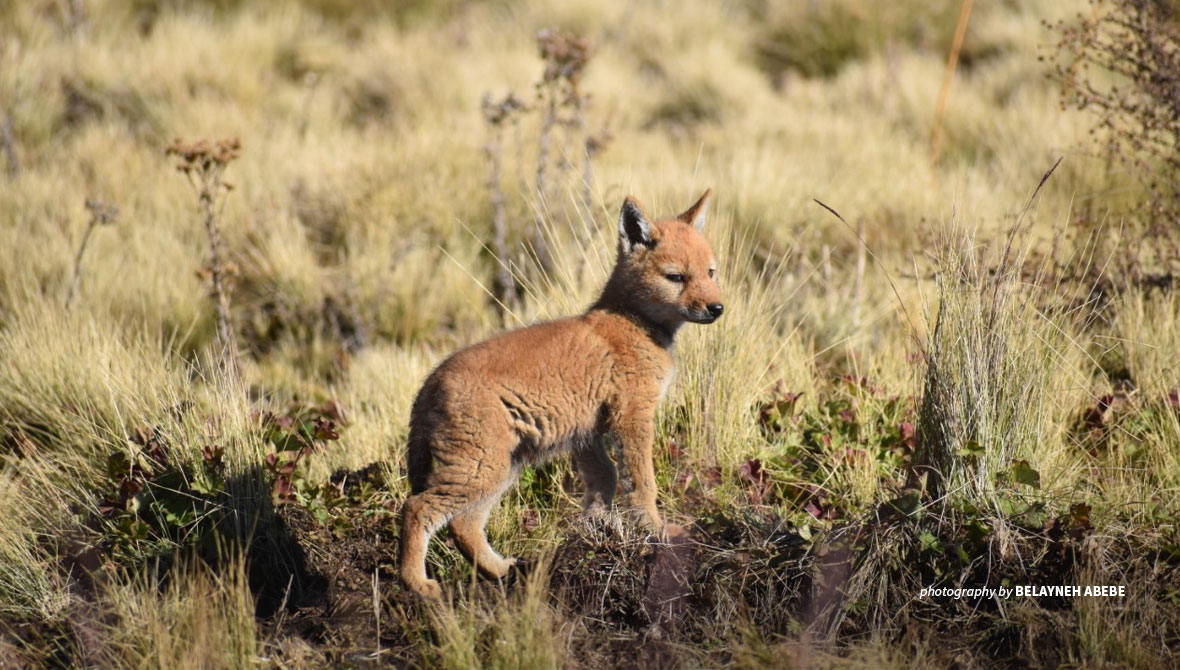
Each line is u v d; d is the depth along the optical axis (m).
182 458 10.92
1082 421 11.73
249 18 27.52
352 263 17.62
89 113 23.95
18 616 9.75
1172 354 12.90
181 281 16.95
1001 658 8.85
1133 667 8.53
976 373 9.79
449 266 17.73
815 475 11.28
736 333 12.19
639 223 10.55
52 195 19.23
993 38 26.88
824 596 9.28
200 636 8.45
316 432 11.52
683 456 11.68
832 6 28.55
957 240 10.91
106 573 9.98
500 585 9.61
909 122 23.45
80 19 26.27
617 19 29.36
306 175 20.16
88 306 15.55
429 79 25.44
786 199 18.25
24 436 12.49
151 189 19.66
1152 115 14.83
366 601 9.82
